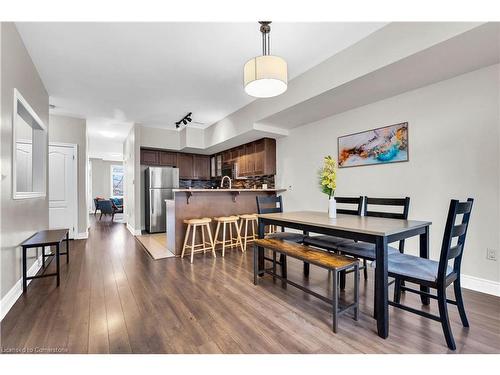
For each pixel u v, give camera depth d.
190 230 3.88
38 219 3.10
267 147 4.99
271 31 2.38
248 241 4.47
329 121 3.92
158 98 4.05
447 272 1.63
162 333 1.68
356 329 1.72
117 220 8.48
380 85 2.75
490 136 2.30
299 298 2.21
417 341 1.58
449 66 2.32
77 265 3.22
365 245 2.33
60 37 2.43
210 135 5.86
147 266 3.17
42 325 1.77
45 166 3.47
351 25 2.30
